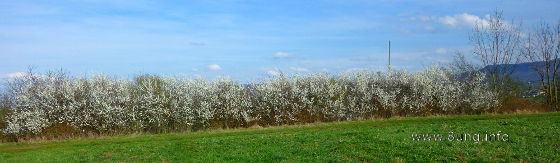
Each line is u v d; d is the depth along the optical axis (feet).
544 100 123.65
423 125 77.61
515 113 110.11
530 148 50.39
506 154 47.85
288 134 72.02
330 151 53.47
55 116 94.68
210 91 101.81
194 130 98.94
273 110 105.60
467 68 123.85
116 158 55.77
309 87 109.40
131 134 92.53
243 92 104.99
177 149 60.34
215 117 102.22
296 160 49.57
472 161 45.78
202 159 52.19
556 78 123.03
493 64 129.80
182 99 98.73
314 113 106.42
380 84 117.19
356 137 62.44
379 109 112.57
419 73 118.83
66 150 66.13
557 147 50.75
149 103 96.07
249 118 102.22
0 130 91.81
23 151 70.90
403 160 47.62
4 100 94.84
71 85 97.86
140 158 55.01
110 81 101.04
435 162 45.85
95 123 94.22
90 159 55.77
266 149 56.13
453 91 115.75
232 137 73.05
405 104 112.88
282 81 108.27
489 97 114.32
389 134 63.26
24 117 92.22
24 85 96.17
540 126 66.23
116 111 94.63
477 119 93.20
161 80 103.14
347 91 113.39
